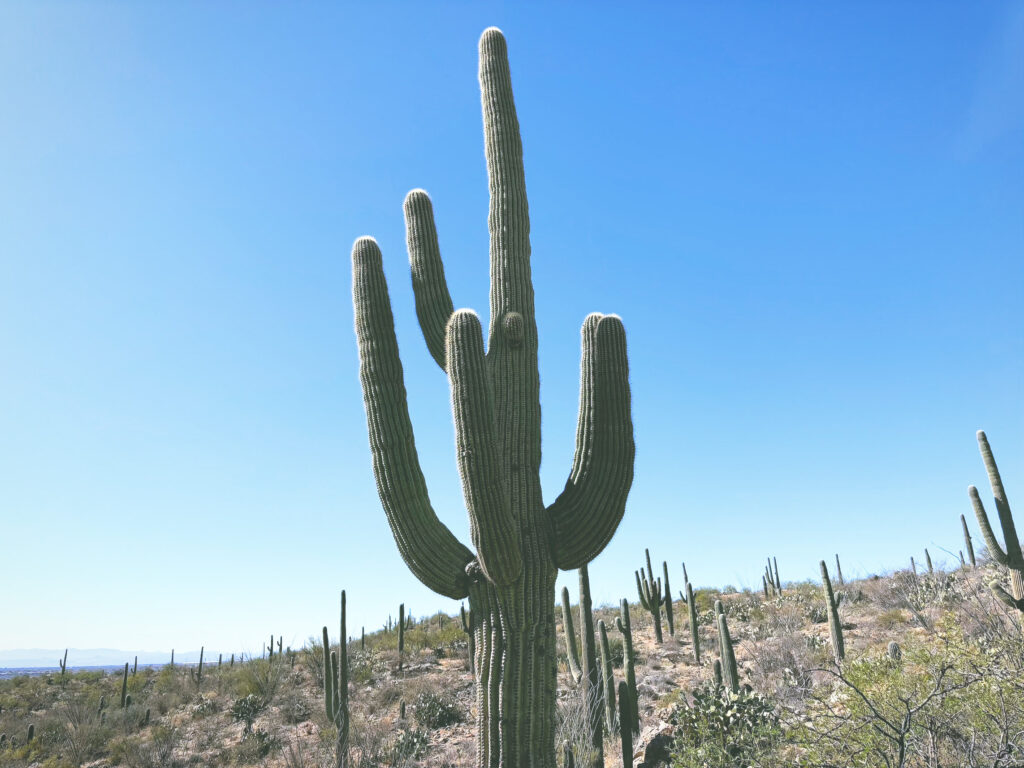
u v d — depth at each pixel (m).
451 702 17.44
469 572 7.25
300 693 20.70
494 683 6.84
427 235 9.01
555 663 7.11
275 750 16.23
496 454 6.76
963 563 8.39
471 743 14.94
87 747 19.16
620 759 10.97
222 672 27.25
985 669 6.29
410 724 16.50
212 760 16.27
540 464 7.78
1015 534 9.48
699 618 23.94
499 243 8.59
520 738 6.70
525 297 8.40
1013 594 9.48
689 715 10.45
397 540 7.42
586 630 11.88
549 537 7.44
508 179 8.80
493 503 6.62
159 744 17.31
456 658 23.16
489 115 9.09
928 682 6.36
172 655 32.69
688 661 18.84
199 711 20.70
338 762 13.69
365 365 7.68
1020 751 5.80
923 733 6.16
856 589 24.41
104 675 33.59
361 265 7.96
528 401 7.84
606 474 7.28
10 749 19.78
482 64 9.34
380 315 7.79
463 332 6.91
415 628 29.67
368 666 21.83
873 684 6.61
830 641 17.72
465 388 6.75
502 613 7.00
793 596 24.45
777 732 7.63
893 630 16.53
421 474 7.57
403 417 7.56
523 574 7.08
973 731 5.94
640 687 16.39
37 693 28.33
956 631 7.00
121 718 21.36
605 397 7.42
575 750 9.53
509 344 8.05
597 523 7.23
